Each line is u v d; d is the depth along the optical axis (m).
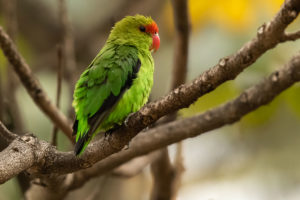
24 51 16.23
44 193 9.09
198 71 12.79
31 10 17.27
